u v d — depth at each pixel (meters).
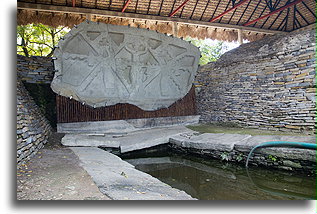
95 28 9.14
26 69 9.03
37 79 9.16
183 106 11.45
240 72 11.00
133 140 8.45
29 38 16.78
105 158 5.80
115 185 3.61
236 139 7.11
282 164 5.57
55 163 4.71
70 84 8.70
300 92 8.27
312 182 4.98
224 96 11.15
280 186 4.91
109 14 12.69
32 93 8.86
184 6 13.88
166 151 8.80
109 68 9.53
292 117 8.13
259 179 5.43
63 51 8.51
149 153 8.45
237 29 16.17
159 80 10.80
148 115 10.38
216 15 15.08
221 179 5.54
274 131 8.23
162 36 10.68
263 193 4.48
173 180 5.55
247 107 9.91
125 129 9.64
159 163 7.36
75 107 8.78
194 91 11.99
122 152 7.88
